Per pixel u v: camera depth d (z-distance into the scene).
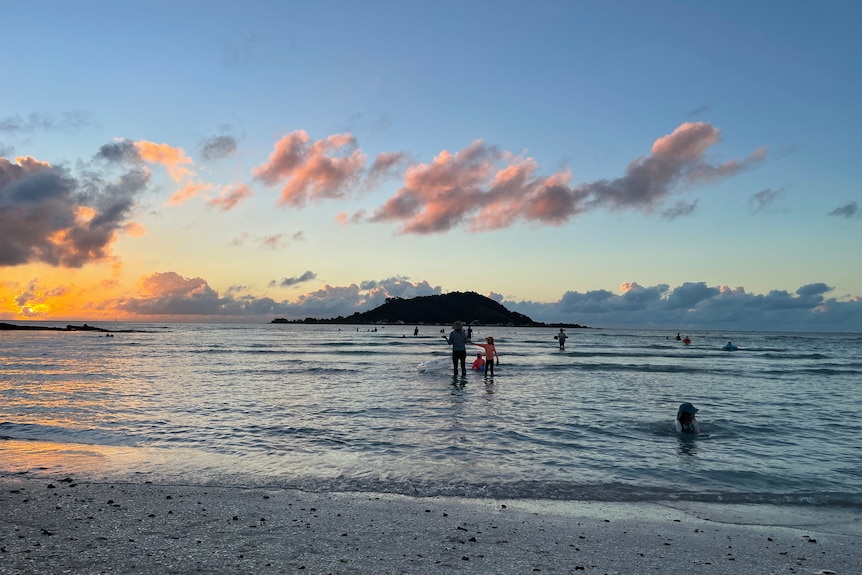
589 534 6.43
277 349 56.59
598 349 61.44
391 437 11.91
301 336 111.75
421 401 17.53
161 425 13.17
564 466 9.68
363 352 51.53
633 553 5.82
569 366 33.88
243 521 6.56
